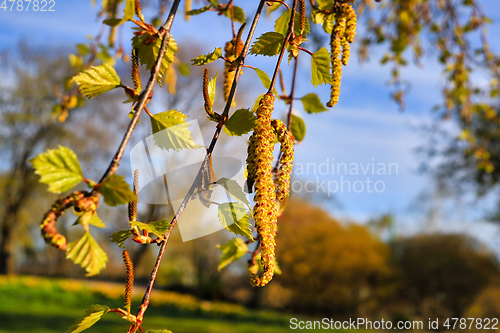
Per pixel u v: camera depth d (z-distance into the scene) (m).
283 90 1.66
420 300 15.43
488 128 9.57
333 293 14.71
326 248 14.50
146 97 0.78
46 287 12.68
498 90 4.27
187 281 20.14
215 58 1.15
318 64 1.18
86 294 12.84
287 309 15.45
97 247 0.63
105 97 16.34
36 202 20.16
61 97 2.70
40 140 18.52
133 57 0.95
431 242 16.47
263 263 0.81
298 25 1.22
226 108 0.95
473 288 15.05
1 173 19.16
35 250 21.12
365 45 4.42
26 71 17.61
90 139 17.72
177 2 0.90
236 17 1.62
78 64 2.69
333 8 1.18
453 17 3.94
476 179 11.31
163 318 10.37
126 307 0.78
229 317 12.34
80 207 0.63
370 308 14.99
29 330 6.93
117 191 0.64
